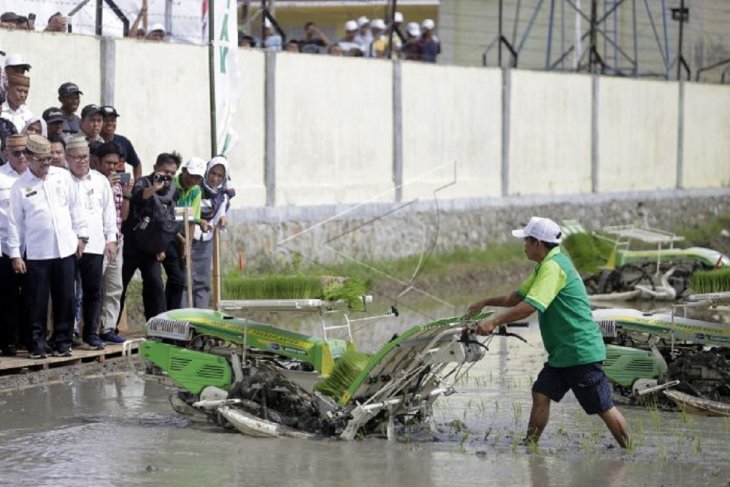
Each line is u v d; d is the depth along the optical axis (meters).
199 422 36.75
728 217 107.75
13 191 42.66
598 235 70.38
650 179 101.44
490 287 75.50
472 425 36.94
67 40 55.34
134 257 46.97
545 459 32.81
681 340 39.03
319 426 35.16
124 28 63.06
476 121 83.38
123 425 36.38
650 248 84.19
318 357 34.78
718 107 109.69
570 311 33.19
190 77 62.62
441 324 33.44
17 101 46.03
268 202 67.88
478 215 82.12
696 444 34.56
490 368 47.00
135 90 59.34
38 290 43.25
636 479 30.91
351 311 35.97
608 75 95.94
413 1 124.00
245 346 35.28
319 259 69.56
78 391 41.09
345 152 73.31
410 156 78.12
